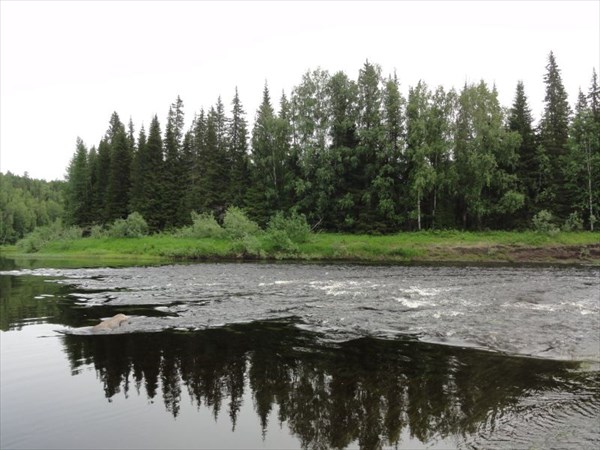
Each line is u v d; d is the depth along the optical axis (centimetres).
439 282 2352
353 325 1326
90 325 1330
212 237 5356
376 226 5331
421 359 991
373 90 6056
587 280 2450
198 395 780
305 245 4716
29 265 3734
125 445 591
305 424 663
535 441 604
